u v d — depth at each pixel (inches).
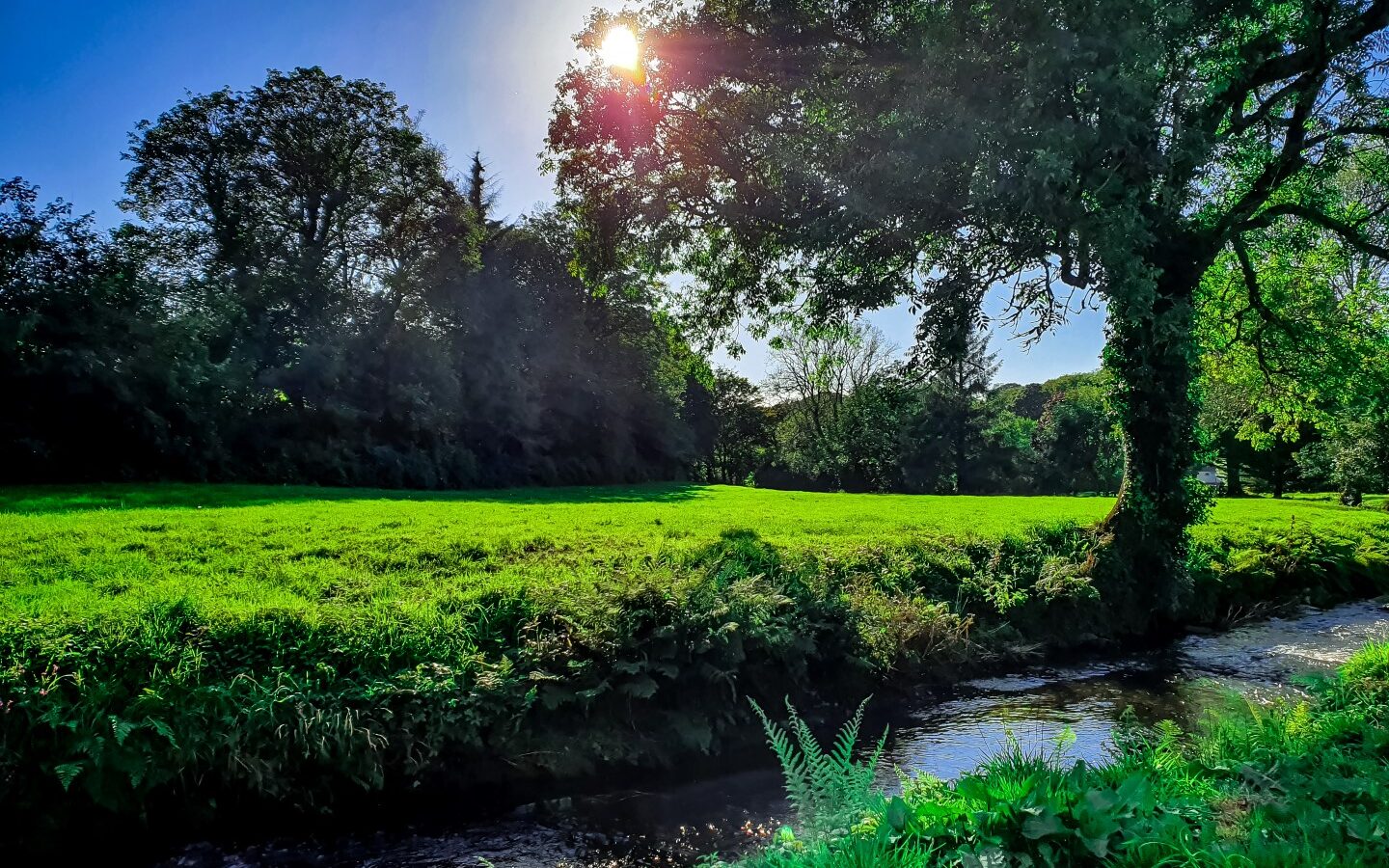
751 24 496.1
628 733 267.9
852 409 2108.8
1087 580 463.8
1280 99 466.3
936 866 115.6
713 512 787.4
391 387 1325.0
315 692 239.1
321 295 1278.3
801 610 341.7
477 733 246.1
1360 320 605.6
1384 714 208.8
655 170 550.0
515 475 1529.3
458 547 439.2
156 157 1218.0
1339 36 429.7
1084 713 329.7
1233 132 472.1
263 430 1144.2
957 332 452.4
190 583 312.2
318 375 1216.8
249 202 1275.8
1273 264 614.5
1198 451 493.7
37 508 615.2
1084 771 145.4
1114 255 365.4
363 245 1390.3
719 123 513.3
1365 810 130.3
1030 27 357.1
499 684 254.4
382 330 1355.8
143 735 209.6
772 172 511.8
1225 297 623.5
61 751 201.0
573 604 289.4
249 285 1208.8
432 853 207.8
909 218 446.0
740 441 2576.3
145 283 1031.0
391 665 258.5
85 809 200.1
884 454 2043.6
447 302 1457.9
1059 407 2071.9
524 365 1601.9
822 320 564.7
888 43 440.1
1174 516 486.0
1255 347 619.2
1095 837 114.0
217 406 1053.2
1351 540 703.7
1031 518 742.5
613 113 522.9
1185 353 467.2
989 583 457.1
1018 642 420.8
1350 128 482.6
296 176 1311.5
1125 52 347.6
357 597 315.6
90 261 1012.5
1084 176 375.2
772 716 303.4
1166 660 418.6
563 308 1691.7
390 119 1375.5
